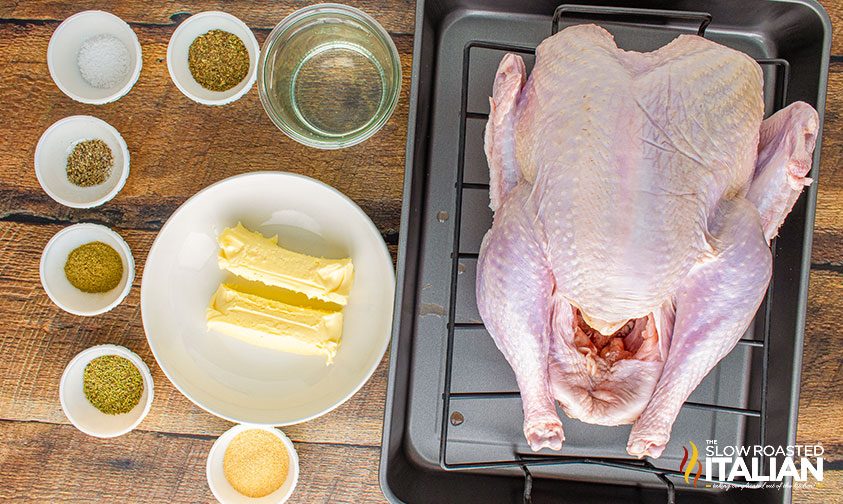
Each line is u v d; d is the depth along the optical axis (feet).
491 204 2.68
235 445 3.00
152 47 3.01
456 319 2.89
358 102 2.99
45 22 3.02
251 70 2.95
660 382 2.60
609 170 2.38
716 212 2.50
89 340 3.04
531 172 2.51
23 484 3.05
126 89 2.93
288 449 2.96
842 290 2.96
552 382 2.62
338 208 2.93
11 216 3.02
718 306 2.51
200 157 3.01
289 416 2.97
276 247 2.87
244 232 2.88
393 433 2.78
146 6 3.01
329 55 2.98
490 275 2.55
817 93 2.71
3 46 3.02
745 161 2.49
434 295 2.89
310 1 3.01
